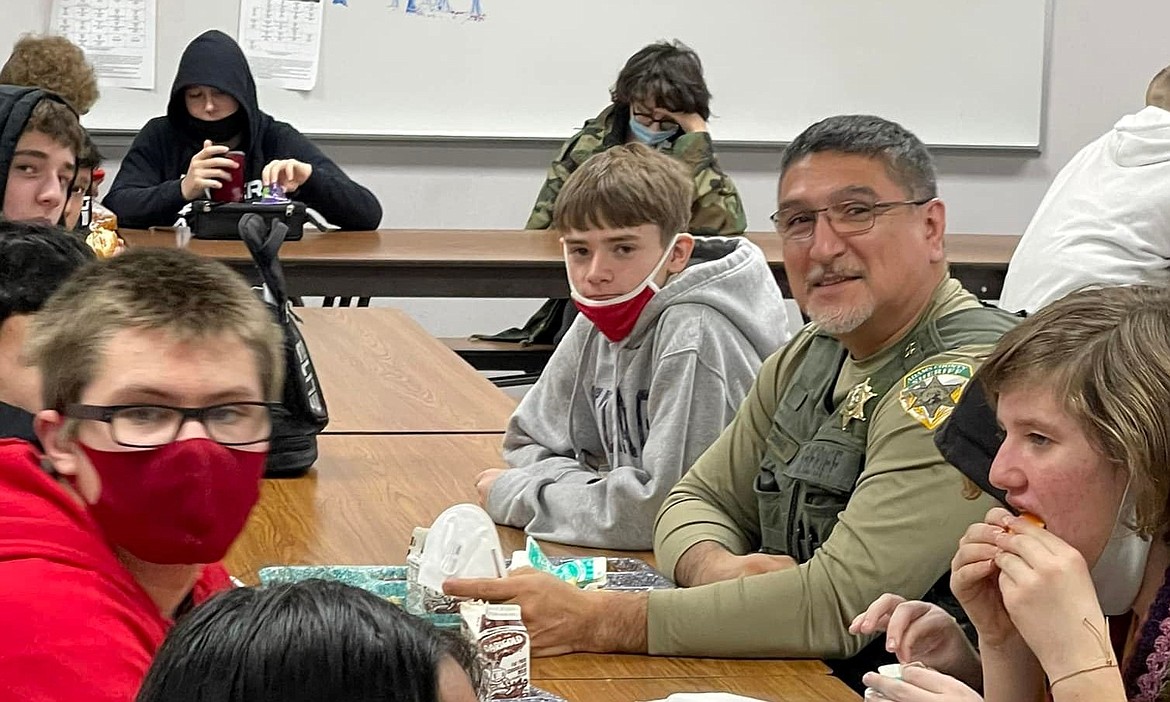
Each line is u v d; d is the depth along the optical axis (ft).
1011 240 16.70
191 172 14.16
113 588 3.62
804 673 5.39
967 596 4.32
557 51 18.12
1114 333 3.77
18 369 4.89
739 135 18.79
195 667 2.05
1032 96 19.40
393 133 17.87
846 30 18.80
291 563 6.25
